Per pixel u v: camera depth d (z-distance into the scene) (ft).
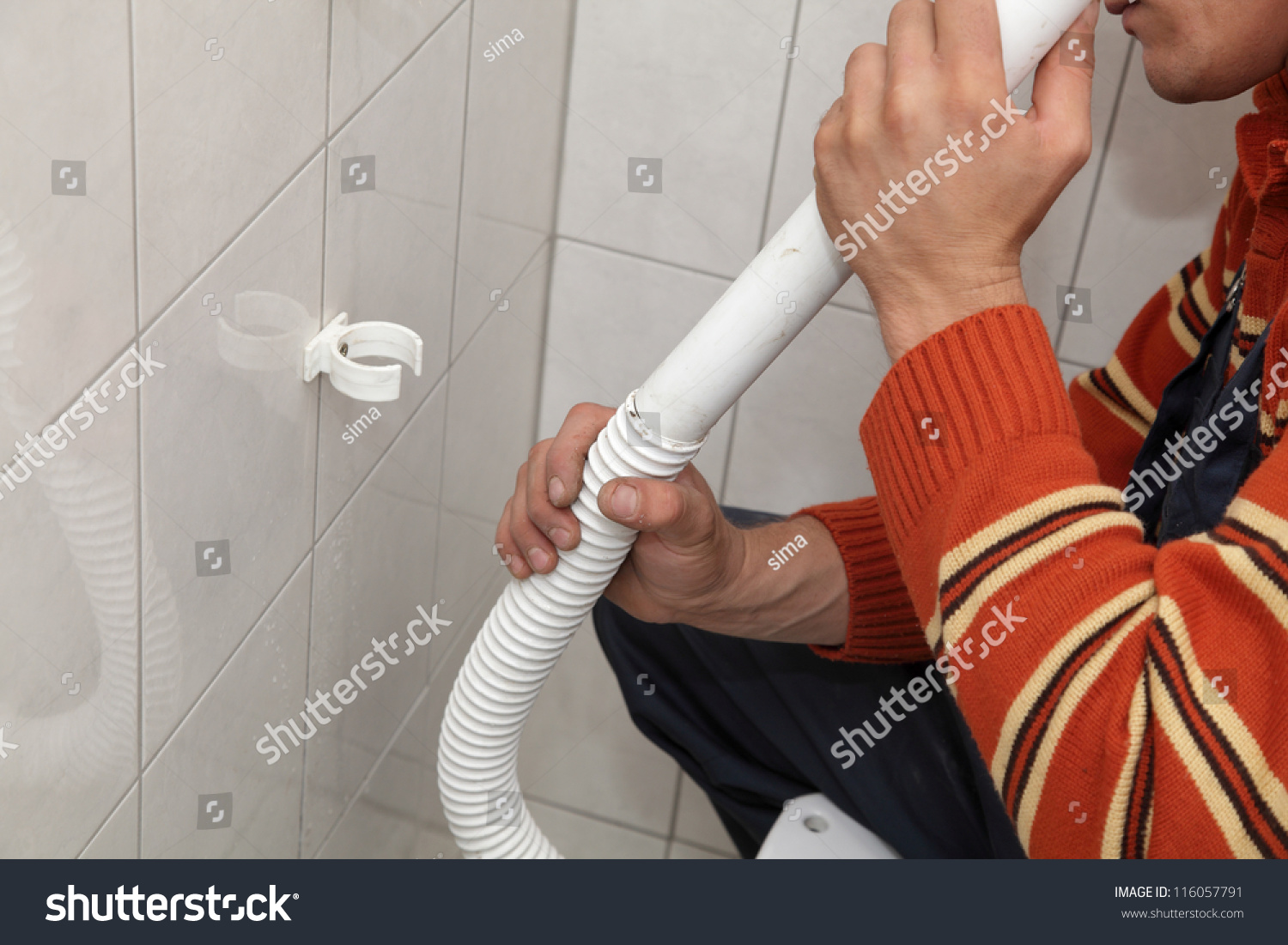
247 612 2.21
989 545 1.59
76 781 1.76
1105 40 3.09
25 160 1.35
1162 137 3.16
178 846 2.15
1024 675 1.57
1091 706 1.53
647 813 4.37
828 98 3.28
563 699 4.26
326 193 2.14
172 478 1.84
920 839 2.75
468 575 3.59
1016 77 1.67
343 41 2.08
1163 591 1.50
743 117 3.36
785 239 1.87
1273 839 1.44
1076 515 1.58
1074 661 1.54
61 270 1.46
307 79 1.98
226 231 1.82
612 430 2.04
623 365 3.80
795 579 2.47
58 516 1.57
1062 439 1.63
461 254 2.92
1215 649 1.47
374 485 2.71
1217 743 1.44
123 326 1.61
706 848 4.37
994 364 1.63
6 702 1.55
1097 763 1.53
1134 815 1.50
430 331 2.83
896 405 1.72
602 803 4.40
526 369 3.71
